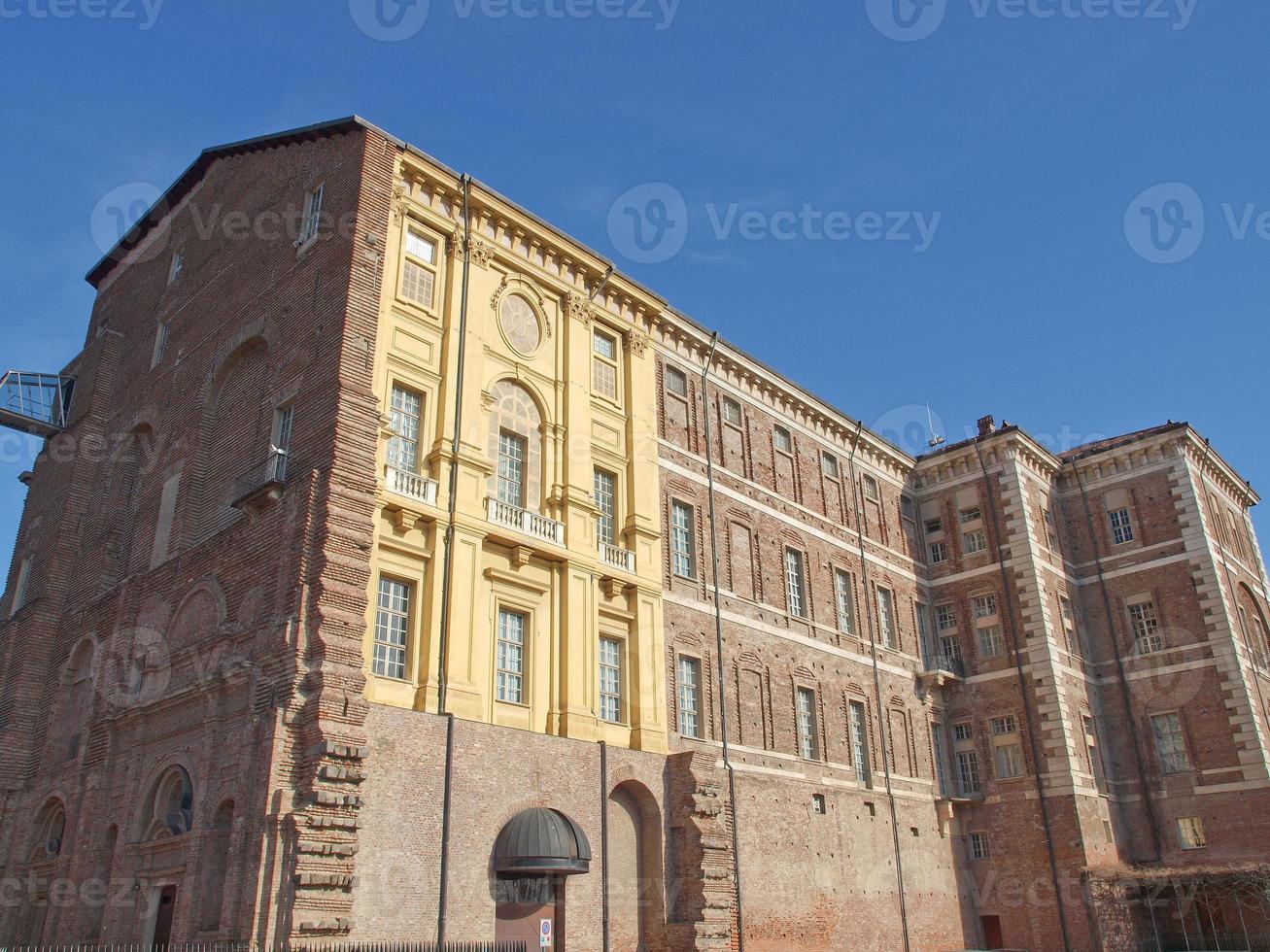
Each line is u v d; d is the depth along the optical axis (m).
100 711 33.41
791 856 38.19
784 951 36.06
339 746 24.84
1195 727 49.78
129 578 34.47
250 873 23.64
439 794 27.14
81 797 31.86
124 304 45.22
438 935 25.81
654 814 32.97
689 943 31.19
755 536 43.41
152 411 38.94
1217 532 55.16
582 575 34.22
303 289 32.41
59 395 44.53
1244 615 54.81
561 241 38.03
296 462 29.19
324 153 34.34
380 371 30.83
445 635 29.36
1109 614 54.12
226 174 39.91
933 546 55.25
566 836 28.09
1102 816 47.97
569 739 31.09
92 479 41.53
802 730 41.97
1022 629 50.72
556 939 28.84
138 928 27.50
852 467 51.81
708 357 44.38
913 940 42.47
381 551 29.19
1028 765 48.34
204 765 26.92
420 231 34.09
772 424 47.16
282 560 27.67
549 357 36.84
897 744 47.03
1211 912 44.56
